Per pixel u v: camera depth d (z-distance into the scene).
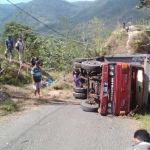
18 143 6.93
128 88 9.52
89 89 10.77
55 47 23.98
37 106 10.78
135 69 10.48
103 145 6.95
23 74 17.20
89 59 13.12
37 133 7.66
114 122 8.88
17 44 18.70
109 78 9.51
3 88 13.14
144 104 10.23
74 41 25.58
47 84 16.41
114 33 34.31
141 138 3.97
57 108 10.56
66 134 7.63
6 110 9.81
